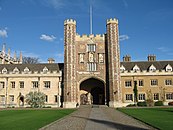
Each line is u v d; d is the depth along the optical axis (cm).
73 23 4859
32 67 5428
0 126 1466
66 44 4791
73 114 2545
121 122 1672
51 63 5541
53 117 2139
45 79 5075
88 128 1370
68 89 4603
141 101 4869
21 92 5062
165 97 4891
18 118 2033
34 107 4491
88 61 4897
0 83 5150
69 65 4688
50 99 4994
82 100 5119
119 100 4528
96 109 3572
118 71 4653
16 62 7025
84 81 5172
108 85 4731
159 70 4981
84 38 4994
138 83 4981
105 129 1323
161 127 1363
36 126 1465
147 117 2003
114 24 4816
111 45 4738
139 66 5247
